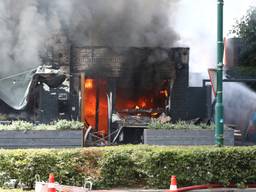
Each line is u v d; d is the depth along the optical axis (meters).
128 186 14.87
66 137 19.81
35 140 19.59
